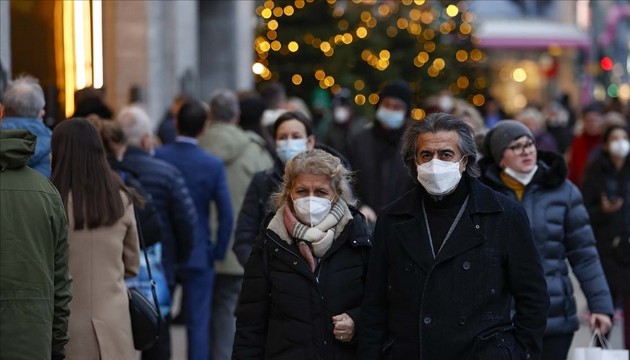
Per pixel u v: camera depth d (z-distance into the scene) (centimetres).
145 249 1566
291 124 1730
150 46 3694
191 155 2034
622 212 2262
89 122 1459
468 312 1219
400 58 5747
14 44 2727
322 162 1298
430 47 5850
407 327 1233
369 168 2062
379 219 1267
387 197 2050
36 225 1164
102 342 1423
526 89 10369
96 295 1430
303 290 1288
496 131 1596
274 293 1299
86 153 1445
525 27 9950
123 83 3622
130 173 1738
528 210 1577
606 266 2225
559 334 1559
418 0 5875
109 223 1438
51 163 1473
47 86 2648
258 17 5756
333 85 5572
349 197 1327
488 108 5372
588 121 3338
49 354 1163
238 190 2139
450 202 1243
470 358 1212
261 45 5666
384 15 5816
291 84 5662
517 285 1244
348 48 5603
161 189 1878
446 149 1225
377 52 5628
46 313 1159
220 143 2139
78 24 2950
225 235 2042
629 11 11769
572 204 1593
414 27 5822
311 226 1293
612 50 11731
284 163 1738
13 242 1150
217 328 2103
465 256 1226
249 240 1733
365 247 1308
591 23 10638
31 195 1170
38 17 2770
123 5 3634
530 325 1241
